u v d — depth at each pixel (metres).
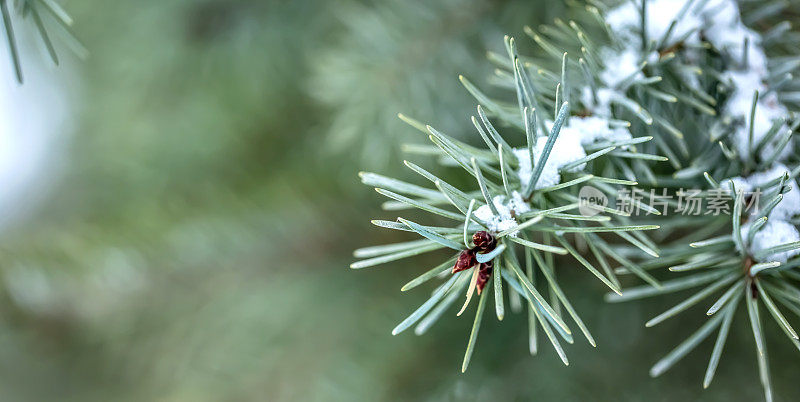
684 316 0.58
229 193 0.74
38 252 0.72
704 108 0.41
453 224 0.59
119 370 0.77
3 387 0.80
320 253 0.71
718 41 0.42
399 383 0.61
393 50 0.55
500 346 0.61
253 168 0.75
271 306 0.69
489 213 0.38
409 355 0.62
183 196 0.75
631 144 0.39
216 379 0.67
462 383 0.59
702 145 0.43
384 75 0.55
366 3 0.61
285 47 0.70
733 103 0.41
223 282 0.72
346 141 0.61
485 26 0.54
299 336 0.66
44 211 0.88
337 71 0.56
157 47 0.76
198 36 0.74
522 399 0.58
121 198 0.79
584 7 0.44
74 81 0.97
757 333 0.39
